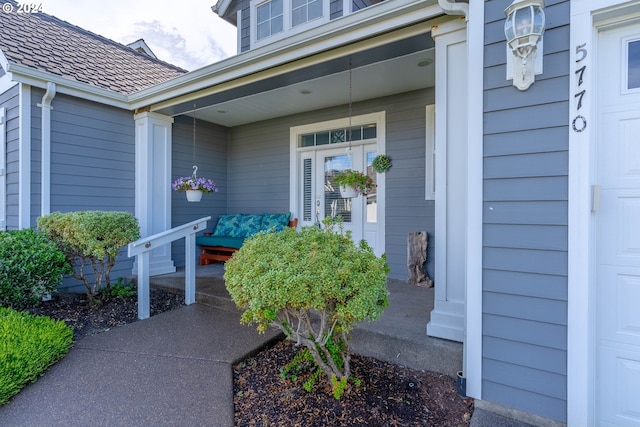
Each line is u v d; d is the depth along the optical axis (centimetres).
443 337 236
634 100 171
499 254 192
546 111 180
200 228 382
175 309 354
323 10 468
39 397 198
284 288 171
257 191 584
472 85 201
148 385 212
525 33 175
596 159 176
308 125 521
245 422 182
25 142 379
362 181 405
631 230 172
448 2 217
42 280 313
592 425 174
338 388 185
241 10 553
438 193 243
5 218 413
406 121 431
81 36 554
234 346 265
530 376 184
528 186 185
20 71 362
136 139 479
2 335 235
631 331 172
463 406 196
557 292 177
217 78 375
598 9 168
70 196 415
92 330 300
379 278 191
